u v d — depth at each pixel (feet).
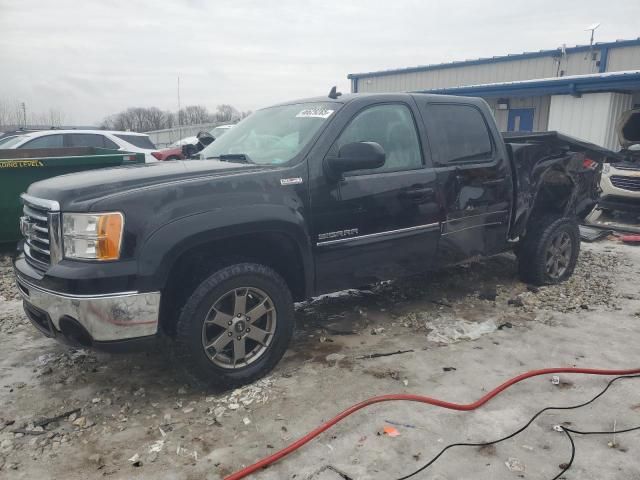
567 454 9.41
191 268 11.36
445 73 77.20
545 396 11.37
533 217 18.69
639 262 22.44
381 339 14.38
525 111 58.08
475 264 21.31
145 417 10.72
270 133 14.08
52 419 10.65
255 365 11.87
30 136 35.32
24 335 14.82
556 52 65.16
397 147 14.20
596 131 49.37
